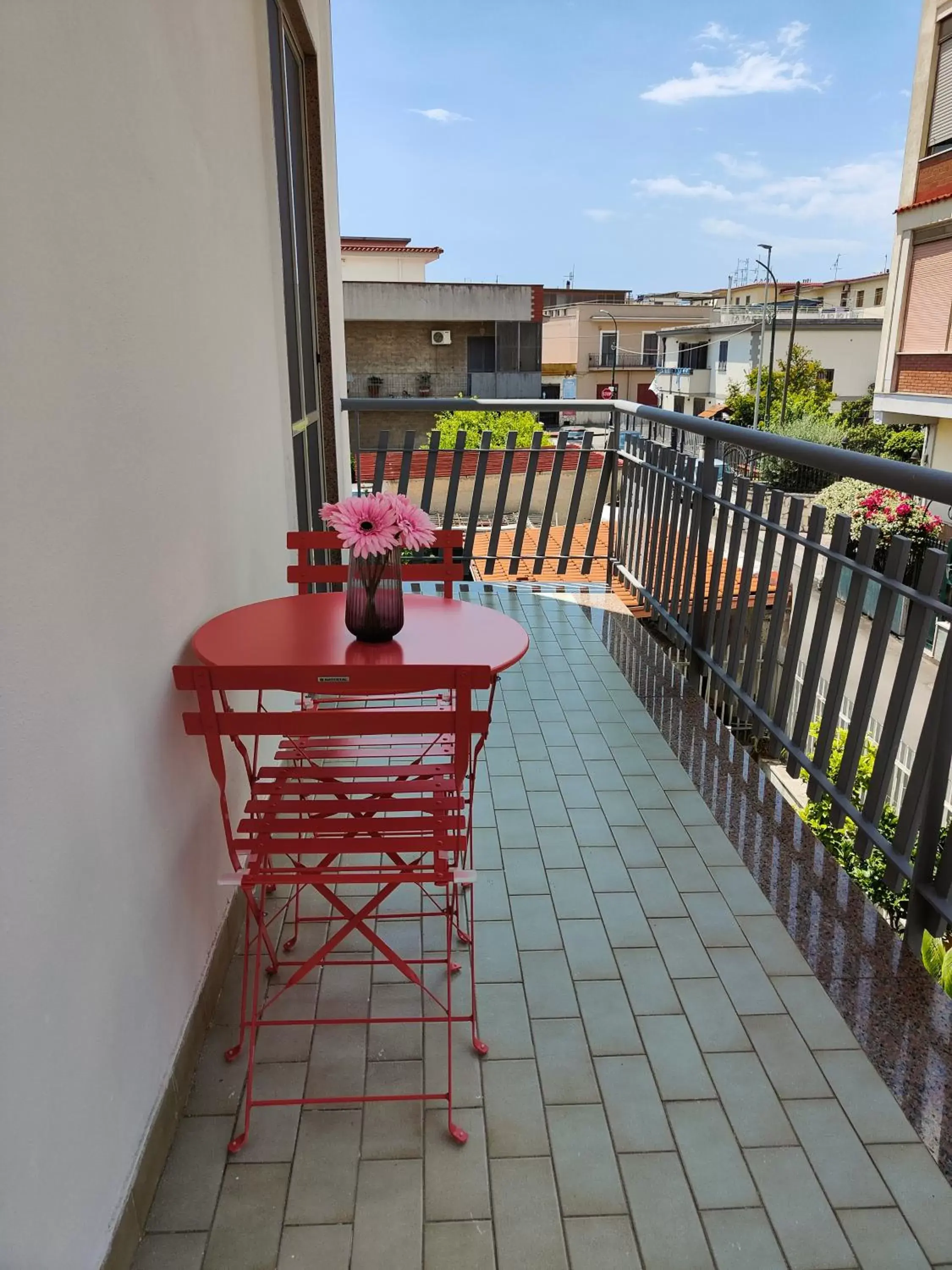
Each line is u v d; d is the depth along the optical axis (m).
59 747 1.29
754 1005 2.14
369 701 3.69
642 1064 1.96
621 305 49.41
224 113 2.40
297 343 4.11
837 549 2.75
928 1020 2.10
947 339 15.70
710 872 2.69
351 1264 1.51
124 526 1.59
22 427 1.18
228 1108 1.84
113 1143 1.47
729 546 4.34
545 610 5.33
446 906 2.39
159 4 1.83
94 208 1.46
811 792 2.98
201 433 2.13
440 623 2.29
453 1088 1.90
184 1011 1.90
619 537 5.82
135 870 1.62
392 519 2.03
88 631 1.41
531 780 3.28
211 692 1.62
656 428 5.22
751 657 3.57
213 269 2.26
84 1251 1.34
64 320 1.33
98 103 1.48
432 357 28.59
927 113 15.84
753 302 55.97
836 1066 1.96
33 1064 1.19
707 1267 1.52
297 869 1.81
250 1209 1.61
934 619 2.47
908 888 2.38
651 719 3.82
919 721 7.71
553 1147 1.75
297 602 2.42
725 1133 1.79
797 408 33.97
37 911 1.21
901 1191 1.66
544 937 2.39
